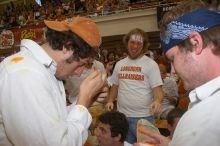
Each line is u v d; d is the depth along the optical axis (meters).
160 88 2.86
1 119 1.12
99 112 2.74
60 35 1.17
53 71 1.20
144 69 2.88
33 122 1.05
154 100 2.82
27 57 1.16
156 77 2.85
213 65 0.76
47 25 1.21
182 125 0.74
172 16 0.84
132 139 2.90
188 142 0.71
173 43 0.83
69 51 1.19
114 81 3.10
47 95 1.09
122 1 10.77
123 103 2.98
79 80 2.39
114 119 2.08
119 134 2.07
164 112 3.54
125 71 2.98
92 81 1.27
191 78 0.80
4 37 11.99
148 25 9.94
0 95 1.09
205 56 0.77
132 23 10.27
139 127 1.38
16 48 11.74
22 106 1.05
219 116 0.69
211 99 0.72
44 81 1.11
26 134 1.05
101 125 2.10
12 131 1.07
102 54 9.11
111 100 3.03
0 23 14.63
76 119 1.17
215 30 0.76
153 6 9.73
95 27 1.25
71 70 1.24
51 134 1.05
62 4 12.84
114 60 8.70
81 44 1.19
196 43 0.77
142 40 2.89
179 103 3.98
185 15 0.80
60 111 1.18
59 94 1.21
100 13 11.05
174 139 0.76
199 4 0.81
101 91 1.33
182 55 0.81
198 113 0.72
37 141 1.05
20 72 1.09
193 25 0.78
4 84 1.09
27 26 11.31
